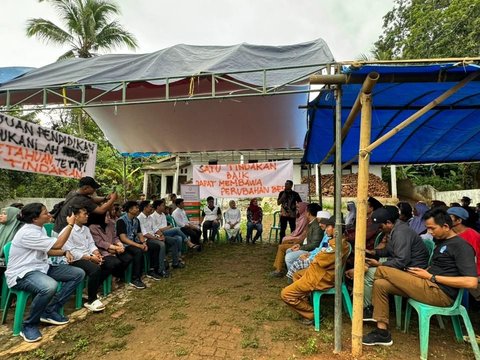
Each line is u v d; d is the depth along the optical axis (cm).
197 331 310
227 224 852
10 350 270
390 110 460
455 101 423
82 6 1536
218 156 1474
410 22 1241
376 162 791
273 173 846
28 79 434
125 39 1636
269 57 381
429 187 1598
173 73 386
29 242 295
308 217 460
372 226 400
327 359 256
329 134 581
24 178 1034
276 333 303
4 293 341
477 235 328
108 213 462
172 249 566
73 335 298
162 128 712
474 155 722
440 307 259
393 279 273
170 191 2208
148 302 391
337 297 273
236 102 591
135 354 267
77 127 1548
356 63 274
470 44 822
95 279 365
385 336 276
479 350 254
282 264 510
